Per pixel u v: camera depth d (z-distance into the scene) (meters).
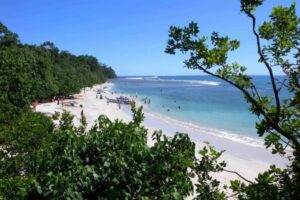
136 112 7.16
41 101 61.44
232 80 4.31
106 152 5.24
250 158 28.55
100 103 69.25
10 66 23.42
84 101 71.12
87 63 180.25
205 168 5.34
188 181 5.19
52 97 67.94
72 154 5.21
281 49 4.03
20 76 21.23
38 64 56.94
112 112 56.75
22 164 6.43
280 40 4.02
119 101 75.31
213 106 71.25
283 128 4.35
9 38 102.56
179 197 4.61
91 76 147.25
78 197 4.49
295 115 4.30
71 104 61.16
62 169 5.11
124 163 4.77
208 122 49.78
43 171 5.10
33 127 9.49
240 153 30.31
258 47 4.06
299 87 4.02
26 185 4.61
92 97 83.31
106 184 4.84
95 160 5.45
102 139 5.58
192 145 5.60
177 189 4.87
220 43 4.12
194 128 44.28
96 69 191.50
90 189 4.75
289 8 3.97
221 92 116.12
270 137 4.59
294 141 3.97
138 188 4.83
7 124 13.88
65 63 126.50
